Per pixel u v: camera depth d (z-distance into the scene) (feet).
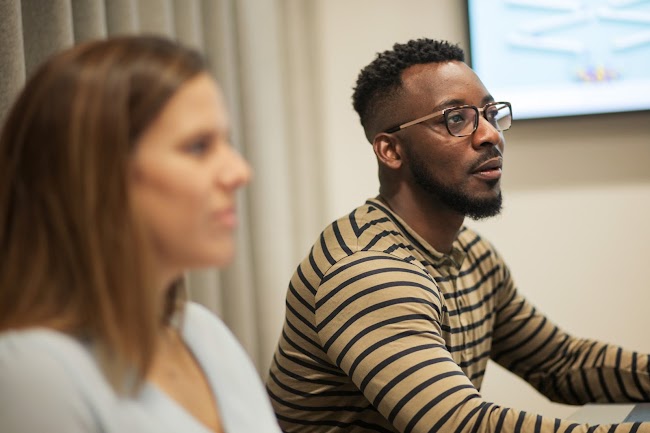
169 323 2.30
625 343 7.31
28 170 1.85
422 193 4.33
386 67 4.44
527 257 7.38
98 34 5.10
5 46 4.16
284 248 7.26
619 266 7.28
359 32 7.53
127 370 1.91
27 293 1.86
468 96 4.30
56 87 1.83
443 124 4.25
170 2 6.30
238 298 6.87
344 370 3.74
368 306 3.71
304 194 7.63
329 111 7.57
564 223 7.31
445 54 4.45
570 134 7.25
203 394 2.26
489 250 4.94
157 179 1.85
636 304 7.28
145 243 1.84
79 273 1.85
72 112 1.80
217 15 6.78
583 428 3.34
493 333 5.15
